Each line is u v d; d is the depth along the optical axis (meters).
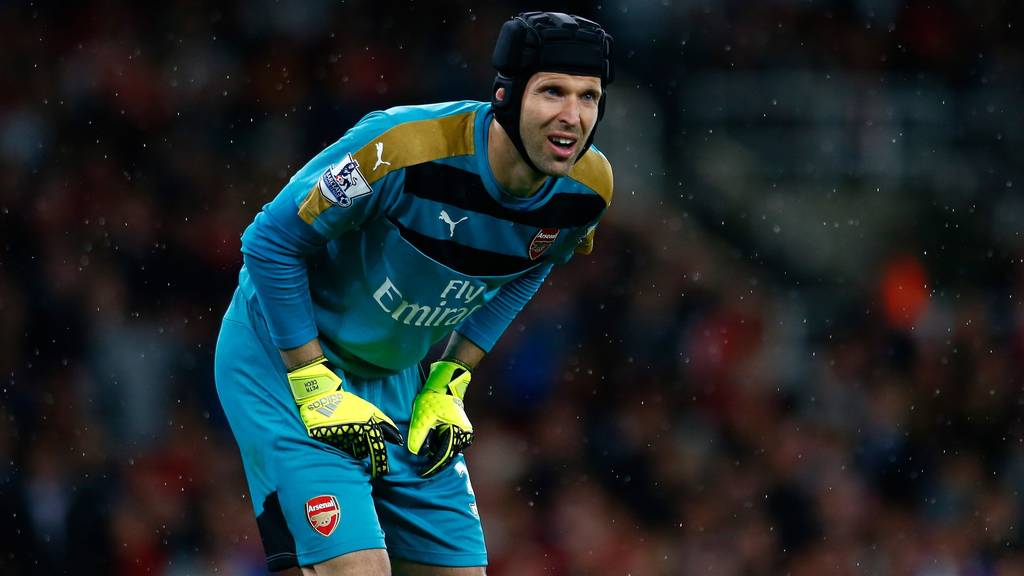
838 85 52.28
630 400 40.91
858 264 48.78
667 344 42.44
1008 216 51.34
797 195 50.38
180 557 33.09
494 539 35.09
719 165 50.00
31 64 44.91
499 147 12.48
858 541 38.06
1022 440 43.34
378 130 12.45
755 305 45.28
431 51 47.91
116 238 41.44
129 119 44.44
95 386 37.19
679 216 48.28
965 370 45.22
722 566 36.47
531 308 41.66
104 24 45.72
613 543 35.88
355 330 13.52
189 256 41.31
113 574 32.56
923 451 42.31
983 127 53.16
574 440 38.94
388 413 14.26
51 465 34.09
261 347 13.58
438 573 14.31
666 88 50.81
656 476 38.53
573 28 12.06
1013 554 39.69
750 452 40.19
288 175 44.81
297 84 46.50
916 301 48.16
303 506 13.12
